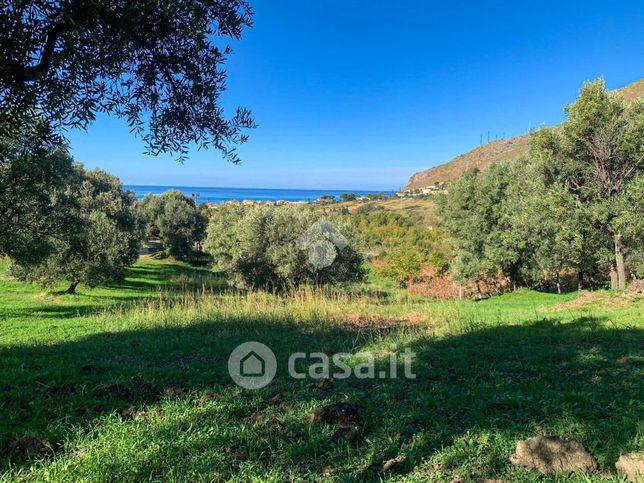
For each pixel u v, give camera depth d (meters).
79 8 3.07
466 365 6.30
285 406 4.46
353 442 3.54
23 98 3.26
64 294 22.86
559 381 5.26
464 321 10.72
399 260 29.42
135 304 15.02
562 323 9.97
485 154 123.19
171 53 3.85
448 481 2.89
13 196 12.28
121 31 3.37
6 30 2.98
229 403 4.46
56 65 3.37
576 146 17.00
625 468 2.84
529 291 23.62
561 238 16.92
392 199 95.75
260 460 3.26
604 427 3.64
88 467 2.98
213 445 3.42
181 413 4.17
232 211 30.23
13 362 6.09
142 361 6.65
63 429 3.64
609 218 16.14
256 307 12.88
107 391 4.70
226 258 25.73
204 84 4.06
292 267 20.19
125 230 27.77
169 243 46.00
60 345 8.20
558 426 3.70
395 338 8.89
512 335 8.74
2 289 24.22
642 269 18.03
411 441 3.54
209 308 12.52
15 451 3.27
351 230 21.36
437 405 4.35
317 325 10.91
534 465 2.98
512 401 4.35
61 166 13.34
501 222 24.20
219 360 6.84
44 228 14.84
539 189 17.80
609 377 5.38
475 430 3.67
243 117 4.37
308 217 21.09
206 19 3.58
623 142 15.62
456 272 25.81
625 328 8.91
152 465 3.09
